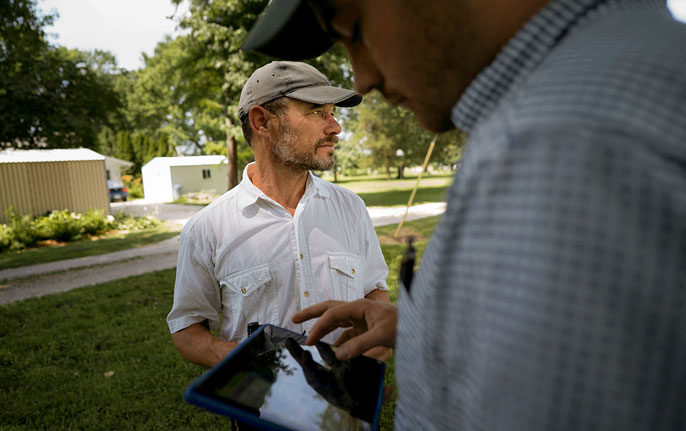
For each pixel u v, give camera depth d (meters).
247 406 0.66
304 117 1.48
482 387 0.31
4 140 12.67
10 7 11.23
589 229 0.27
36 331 5.02
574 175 0.28
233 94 12.85
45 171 14.82
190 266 1.51
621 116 0.28
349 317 0.81
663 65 0.30
